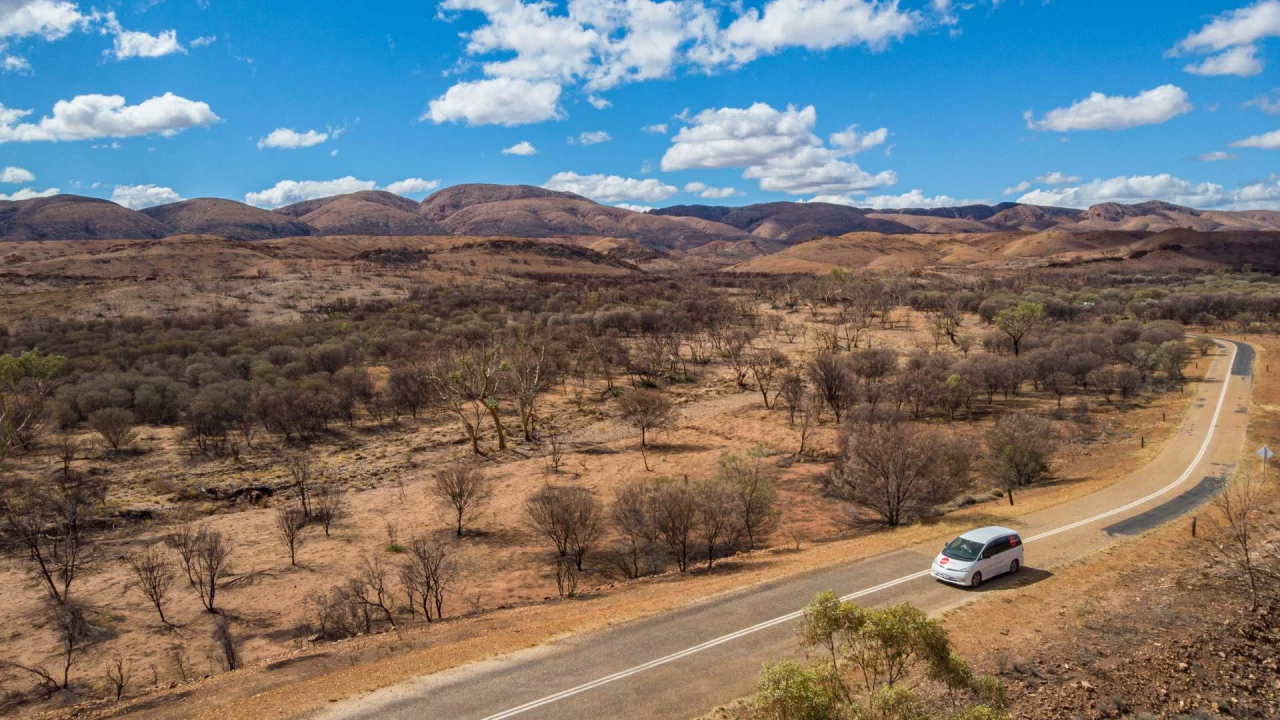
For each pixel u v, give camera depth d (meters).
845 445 53.72
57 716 22.11
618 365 106.69
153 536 49.69
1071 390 84.81
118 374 89.25
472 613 33.47
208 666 31.28
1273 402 67.50
